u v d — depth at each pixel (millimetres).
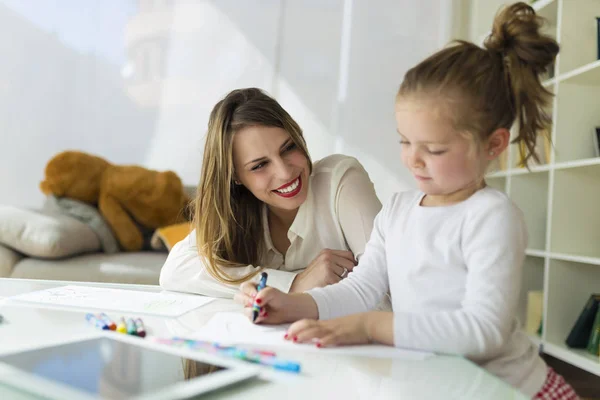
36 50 3344
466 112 719
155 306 927
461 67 729
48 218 2510
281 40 3549
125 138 3414
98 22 3395
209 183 1270
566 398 735
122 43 3410
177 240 2666
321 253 1227
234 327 788
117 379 490
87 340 620
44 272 2336
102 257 2535
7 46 3320
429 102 724
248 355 607
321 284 1165
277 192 1262
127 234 2740
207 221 1266
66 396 437
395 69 3607
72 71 3375
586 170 2426
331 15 3576
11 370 501
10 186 3318
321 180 1350
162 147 3439
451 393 526
